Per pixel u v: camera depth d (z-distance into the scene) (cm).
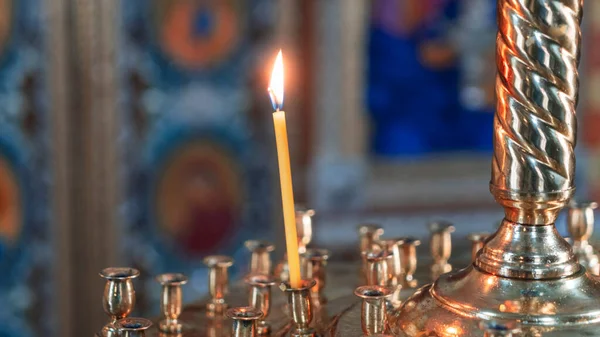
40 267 317
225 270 105
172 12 322
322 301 97
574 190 76
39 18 304
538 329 71
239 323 79
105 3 309
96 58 310
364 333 81
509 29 73
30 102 308
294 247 83
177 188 332
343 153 361
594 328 72
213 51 329
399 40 370
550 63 72
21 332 319
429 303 79
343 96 358
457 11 373
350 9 353
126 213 323
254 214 343
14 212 314
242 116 337
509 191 75
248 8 331
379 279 93
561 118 73
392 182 367
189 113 329
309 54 354
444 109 377
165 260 332
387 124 371
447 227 112
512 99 73
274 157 342
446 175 373
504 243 77
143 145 323
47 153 311
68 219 315
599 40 375
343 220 356
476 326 73
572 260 77
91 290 321
